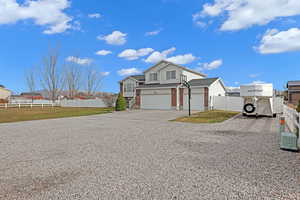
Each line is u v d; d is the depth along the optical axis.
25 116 18.97
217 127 10.23
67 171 3.92
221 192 2.95
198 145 6.14
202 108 24.28
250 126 10.43
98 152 5.38
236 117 15.21
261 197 2.79
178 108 25.77
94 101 37.53
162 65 29.62
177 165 4.23
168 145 6.18
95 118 16.25
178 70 27.59
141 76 35.12
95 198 2.79
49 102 44.75
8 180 3.48
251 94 14.84
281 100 17.61
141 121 13.61
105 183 3.31
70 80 49.16
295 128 6.58
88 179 3.49
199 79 28.05
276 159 4.59
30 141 7.02
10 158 4.87
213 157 4.81
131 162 4.46
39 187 3.18
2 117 18.03
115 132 8.92
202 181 3.36
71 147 6.02
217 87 26.61
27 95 60.91
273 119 13.83
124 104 25.97
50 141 6.99
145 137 7.60
